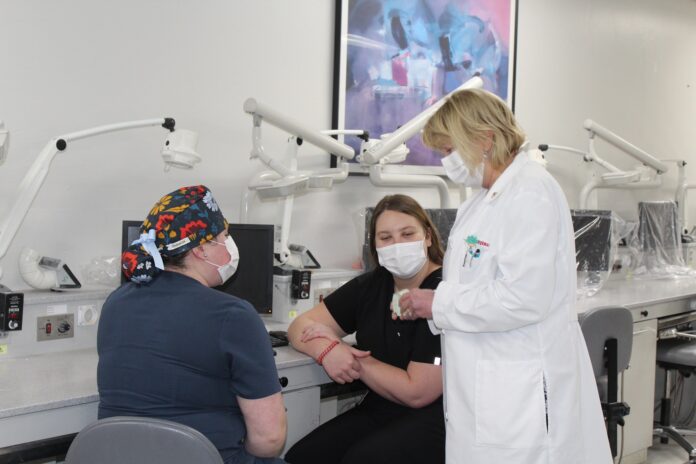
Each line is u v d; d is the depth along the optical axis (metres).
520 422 1.52
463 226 1.72
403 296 1.76
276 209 3.02
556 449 1.52
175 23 2.63
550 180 1.61
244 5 2.84
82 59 2.40
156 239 1.42
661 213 4.16
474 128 1.59
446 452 1.64
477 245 1.63
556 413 1.54
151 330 1.37
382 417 1.96
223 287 2.34
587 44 4.64
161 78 2.61
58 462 2.07
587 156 3.83
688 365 3.20
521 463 1.52
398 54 3.41
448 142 1.67
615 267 4.02
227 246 1.52
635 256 4.11
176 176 2.68
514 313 1.51
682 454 3.38
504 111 1.62
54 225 2.36
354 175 3.30
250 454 1.49
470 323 1.56
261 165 2.94
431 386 1.80
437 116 1.67
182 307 1.37
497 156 1.62
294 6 3.02
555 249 1.54
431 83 3.58
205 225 1.45
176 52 2.64
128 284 1.50
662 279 4.07
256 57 2.90
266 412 1.40
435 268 1.98
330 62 3.18
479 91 1.63
